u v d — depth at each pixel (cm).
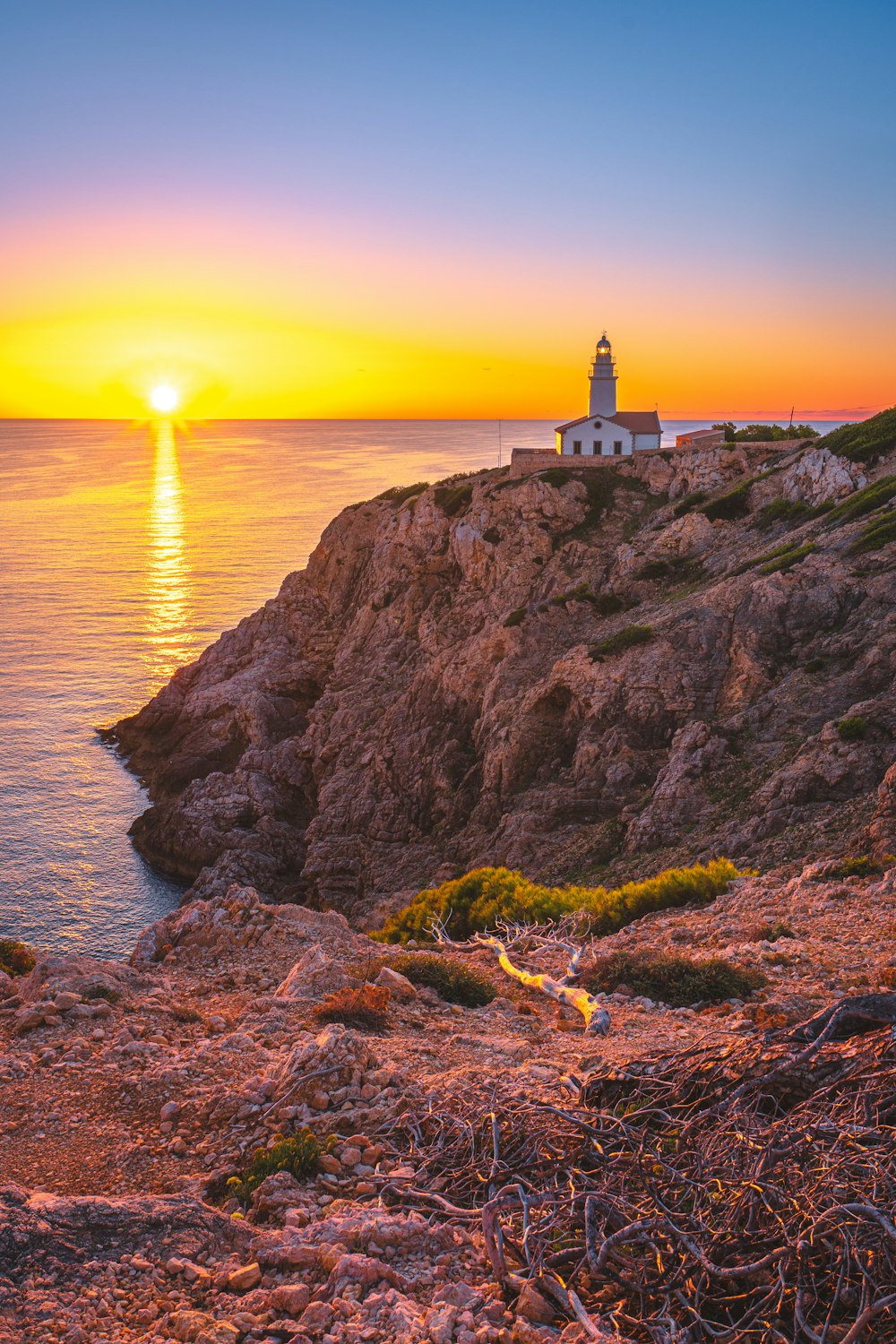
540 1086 938
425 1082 966
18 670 9931
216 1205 772
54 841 6228
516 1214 689
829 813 3228
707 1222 604
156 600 13388
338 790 6069
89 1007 1152
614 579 6212
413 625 7181
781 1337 509
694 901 2319
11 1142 866
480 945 1870
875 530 4700
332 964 1336
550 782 4725
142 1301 601
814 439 7156
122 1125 896
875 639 4072
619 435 8544
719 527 6153
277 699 7531
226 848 6056
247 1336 574
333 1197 764
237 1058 1023
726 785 3844
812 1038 765
